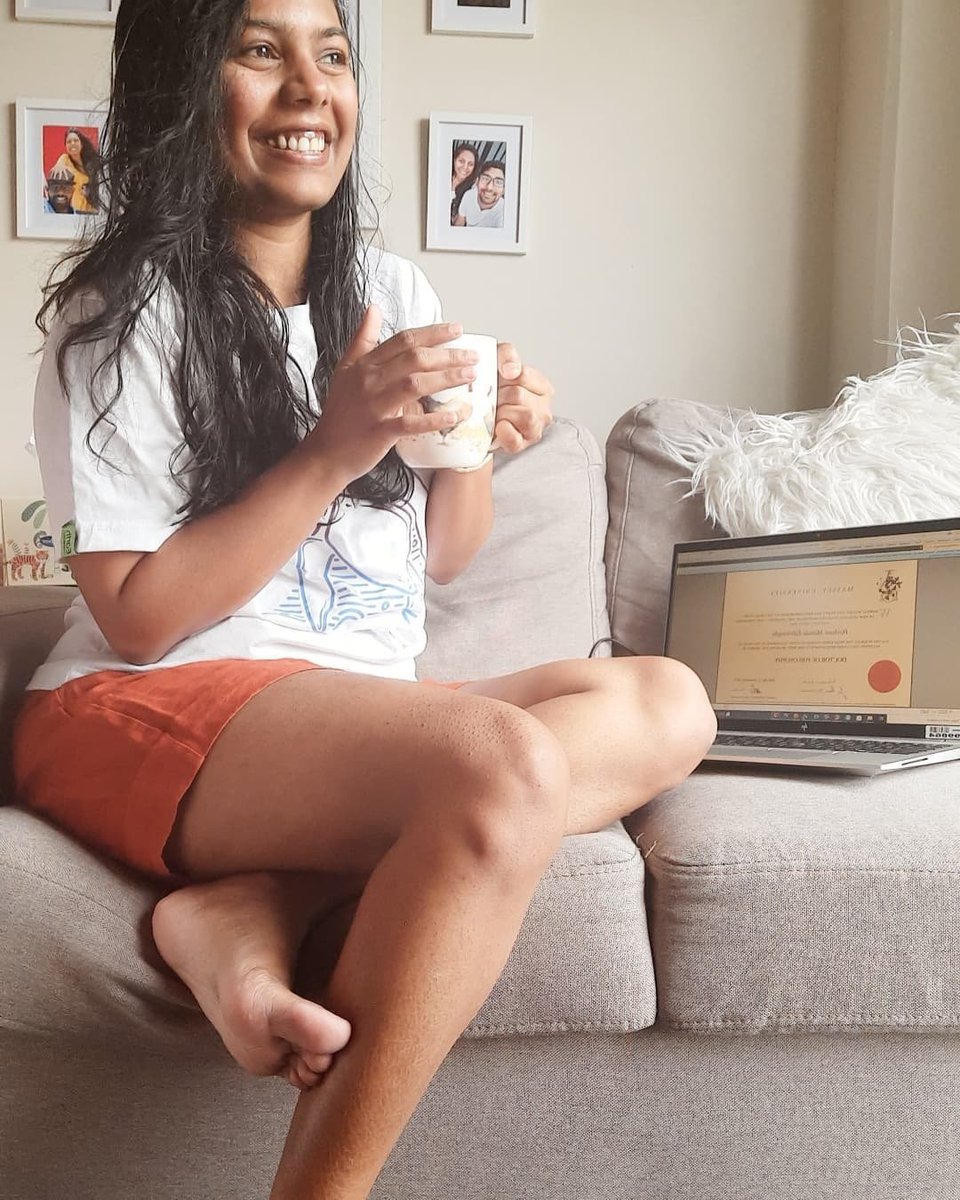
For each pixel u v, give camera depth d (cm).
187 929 99
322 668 111
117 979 101
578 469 193
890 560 155
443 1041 90
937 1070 115
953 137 213
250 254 133
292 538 112
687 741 119
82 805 110
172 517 117
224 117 124
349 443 109
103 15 226
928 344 191
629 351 240
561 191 238
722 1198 113
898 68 214
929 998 110
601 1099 112
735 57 239
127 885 107
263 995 89
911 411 181
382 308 144
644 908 113
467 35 235
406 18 234
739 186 240
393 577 129
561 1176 111
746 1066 113
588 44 237
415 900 90
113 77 129
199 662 116
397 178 235
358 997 89
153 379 119
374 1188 110
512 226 237
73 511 115
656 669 123
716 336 241
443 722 95
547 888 107
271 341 125
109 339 118
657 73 238
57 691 118
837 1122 114
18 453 229
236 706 105
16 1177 107
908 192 214
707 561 172
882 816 116
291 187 126
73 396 117
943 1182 115
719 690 162
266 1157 108
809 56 239
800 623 159
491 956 91
